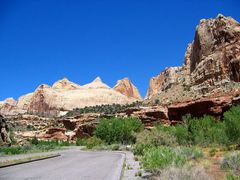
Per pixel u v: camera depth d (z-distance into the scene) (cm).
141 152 3186
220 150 2755
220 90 10075
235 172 1391
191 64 15538
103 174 1623
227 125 3178
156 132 3406
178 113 8744
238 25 13162
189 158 2058
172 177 1177
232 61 11431
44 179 1423
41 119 17775
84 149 6550
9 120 17475
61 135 13688
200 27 15012
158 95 14300
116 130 6938
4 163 2395
